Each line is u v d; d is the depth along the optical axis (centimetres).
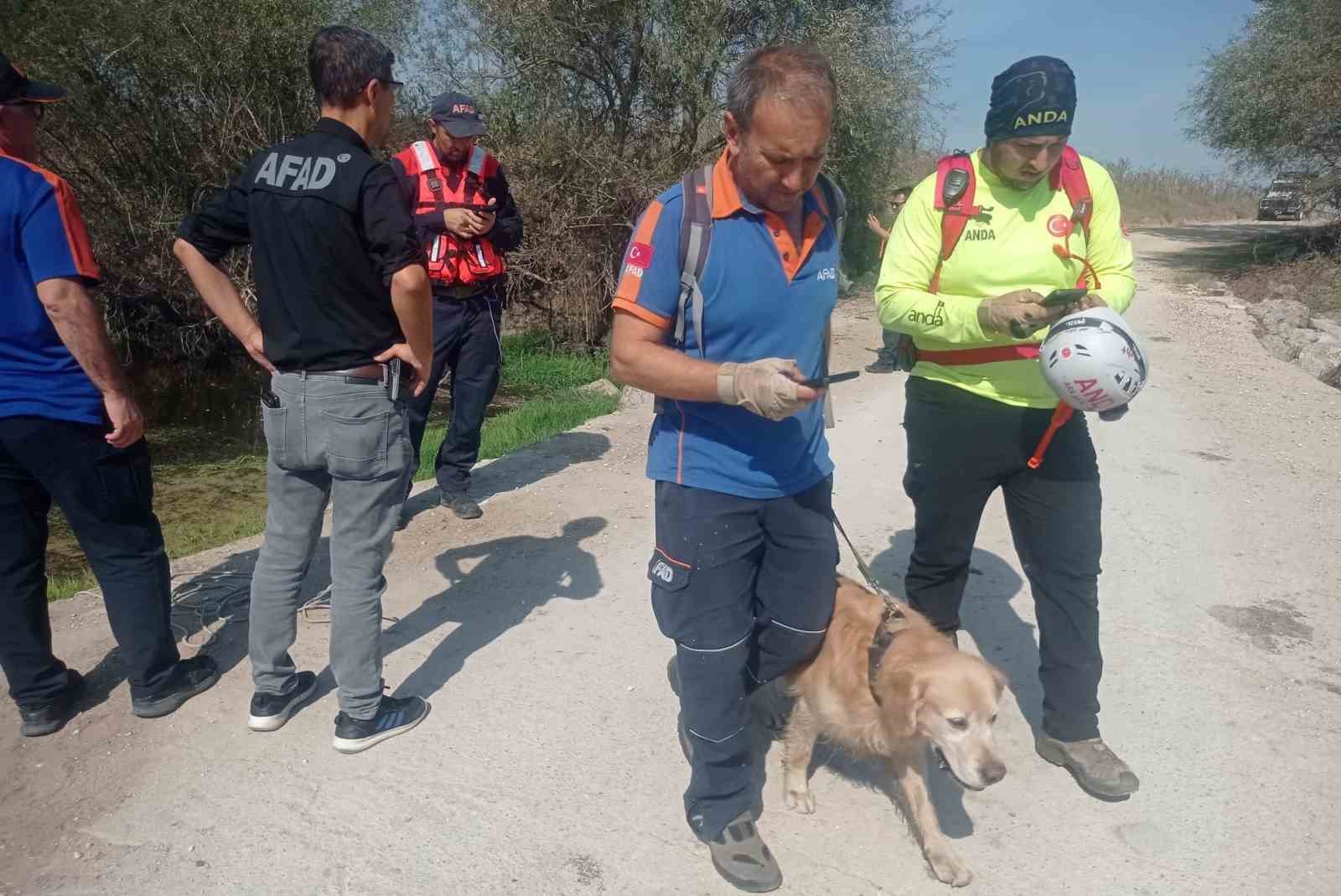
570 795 316
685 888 278
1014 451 305
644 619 432
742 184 241
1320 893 276
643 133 1380
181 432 1020
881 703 261
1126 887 279
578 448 718
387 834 297
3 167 300
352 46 310
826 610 277
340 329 307
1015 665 394
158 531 351
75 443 318
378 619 333
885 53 1545
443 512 565
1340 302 1664
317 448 314
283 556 336
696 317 248
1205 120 2330
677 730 350
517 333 1409
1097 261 308
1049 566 312
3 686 374
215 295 332
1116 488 611
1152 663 398
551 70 1325
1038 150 277
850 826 303
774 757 338
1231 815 308
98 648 402
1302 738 347
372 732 338
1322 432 749
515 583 468
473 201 528
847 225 1772
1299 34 2070
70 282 302
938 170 305
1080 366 270
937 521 326
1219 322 1341
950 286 304
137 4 1099
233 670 388
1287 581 477
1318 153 2139
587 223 1256
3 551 325
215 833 297
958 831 301
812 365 267
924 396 318
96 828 299
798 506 264
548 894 275
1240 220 4709
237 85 1224
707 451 255
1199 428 755
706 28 1305
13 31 1040
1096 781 313
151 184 1245
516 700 368
